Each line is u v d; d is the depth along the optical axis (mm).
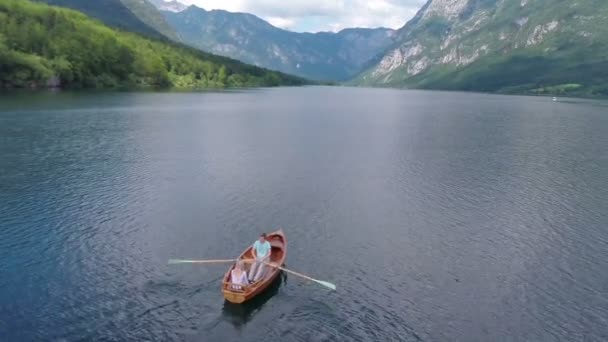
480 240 31500
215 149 59281
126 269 26188
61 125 71812
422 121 100500
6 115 79750
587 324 22031
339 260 28094
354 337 20625
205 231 31906
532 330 21500
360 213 36250
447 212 36812
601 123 97625
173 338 20203
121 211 35062
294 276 25969
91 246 28922
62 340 19812
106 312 21922
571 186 44469
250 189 41750
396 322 21844
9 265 26172
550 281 26047
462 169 50938
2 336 19938
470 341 20609
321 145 64688
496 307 23328
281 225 33438
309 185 43469
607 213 36906
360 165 52188
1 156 50344
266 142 65938
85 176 43969
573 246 30703
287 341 20219
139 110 98625
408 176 47594
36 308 22094
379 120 101250
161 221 33406
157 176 45000
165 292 23859
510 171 50219
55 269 25906
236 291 22078
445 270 27141
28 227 31422
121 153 54469
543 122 99562
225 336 20438
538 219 35500
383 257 28641
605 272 27156
